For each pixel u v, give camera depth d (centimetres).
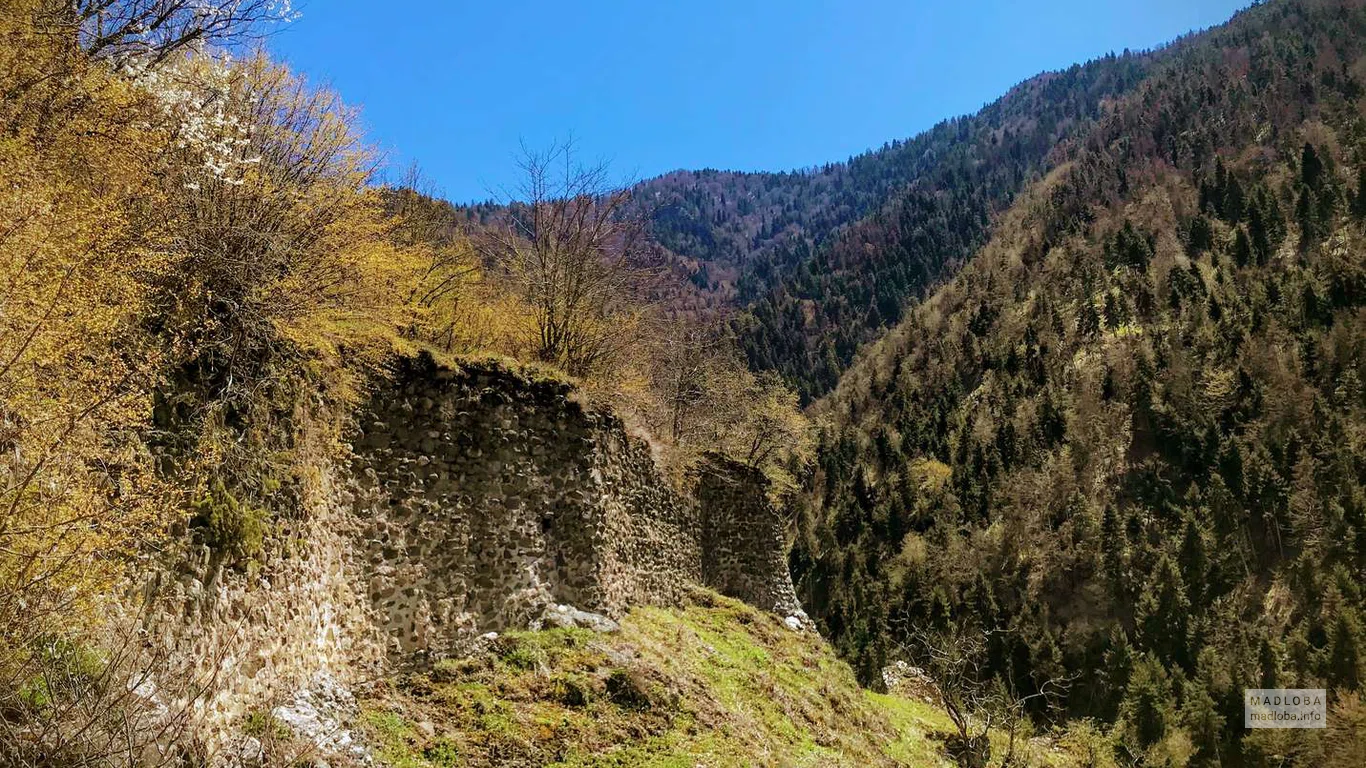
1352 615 4056
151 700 412
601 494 1162
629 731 840
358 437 828
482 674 855
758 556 2055
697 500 1839
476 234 1905
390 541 845
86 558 398
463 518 934
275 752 516
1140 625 4619
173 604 497
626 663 970
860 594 5031
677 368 2717
